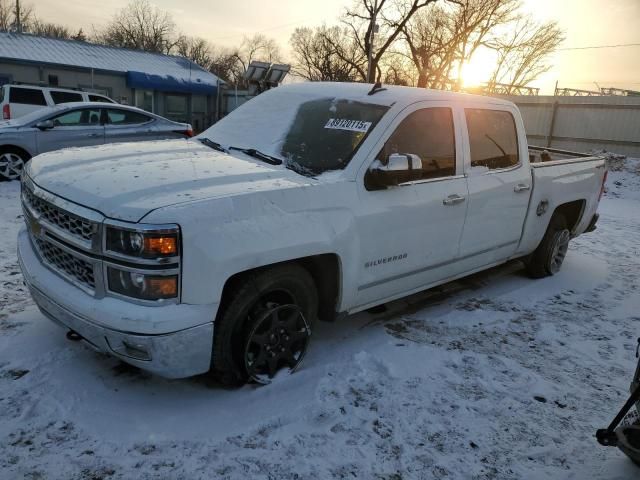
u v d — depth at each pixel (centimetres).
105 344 285
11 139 930
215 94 3091
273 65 2064
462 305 511
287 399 328
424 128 411
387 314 475
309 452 284
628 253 768
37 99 1524
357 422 313
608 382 384
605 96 2170
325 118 407
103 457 267
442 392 351
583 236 866
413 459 287
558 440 313
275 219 309
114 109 1064
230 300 307
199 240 275
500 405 343
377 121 386
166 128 1127
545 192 541
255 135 420
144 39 6150
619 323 495
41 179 331
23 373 332
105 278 279
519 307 516
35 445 271
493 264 517
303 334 349
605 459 299
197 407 313
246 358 321
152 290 271
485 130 471
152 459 269
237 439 289
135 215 269
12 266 516
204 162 355
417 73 3956
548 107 2344
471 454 295
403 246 395
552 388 369
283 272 326
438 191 413
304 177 350
